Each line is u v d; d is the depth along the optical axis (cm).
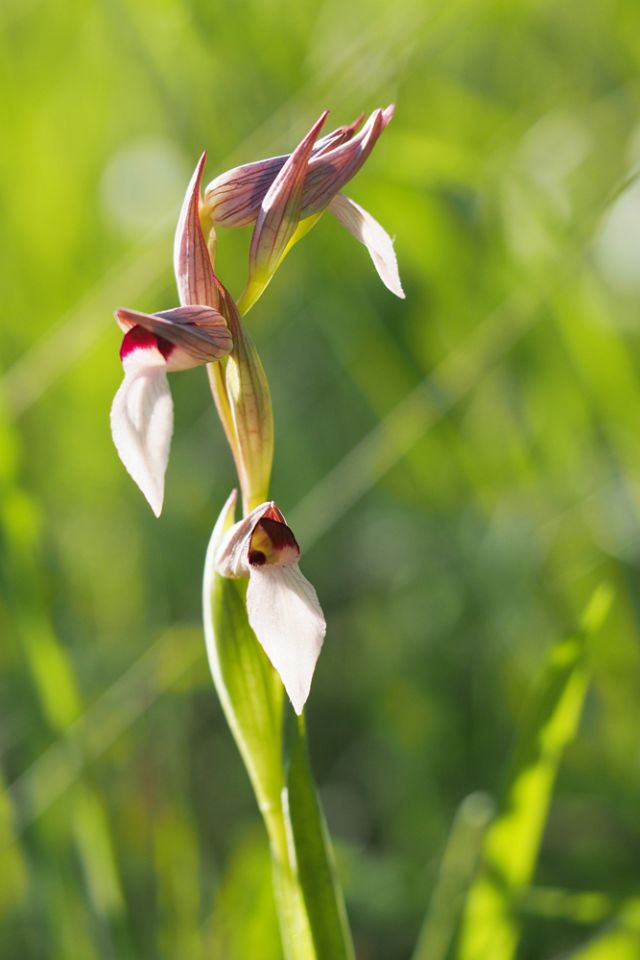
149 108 70
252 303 36
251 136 54
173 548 59
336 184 36
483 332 51
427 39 52
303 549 51
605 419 55
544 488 56
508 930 38
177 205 52
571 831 50
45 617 42
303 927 37
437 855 46
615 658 51
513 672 54
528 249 54
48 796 42
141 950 45
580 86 59
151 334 35
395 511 61
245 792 55
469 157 53
